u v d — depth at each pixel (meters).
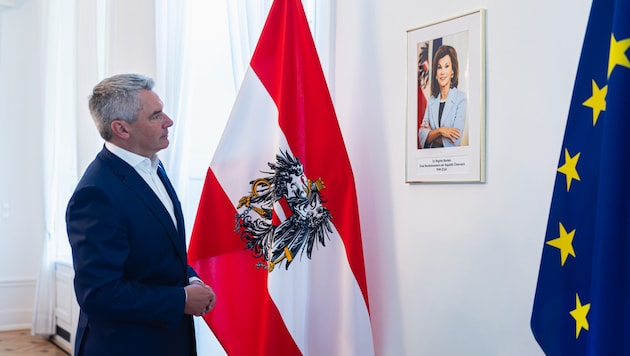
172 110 2.82
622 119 1.37
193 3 3.02
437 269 2.17
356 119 2.55
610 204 1.37
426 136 2.21
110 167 1.83
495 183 1.97
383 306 2.40
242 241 2.26
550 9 1.81
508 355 1.92
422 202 2.24
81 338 1.84
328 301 2.26
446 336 2.14
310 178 2.24
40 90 5.01
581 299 1.52
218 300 2.22
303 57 2.28
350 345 2.22
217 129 3.01
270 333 2.13
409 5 2.31
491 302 1.98
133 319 1.74
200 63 3.03
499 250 1.96
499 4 1.96
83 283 1.68
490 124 1.99
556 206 1.58
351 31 2.58
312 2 2.80
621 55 1.37
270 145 2.28
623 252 1.37
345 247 2.26
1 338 4.82
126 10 2.86
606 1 1.51
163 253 1.86
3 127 5.14
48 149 4.70
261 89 2.30
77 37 3.83
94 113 1.86
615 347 1.37
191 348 1.99
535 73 1.85
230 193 2.26
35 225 5.24
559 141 1.79
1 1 5.05
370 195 2.48
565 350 1.54
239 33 2.72
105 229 1.72
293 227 2.19
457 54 2.09
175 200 2.05
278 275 2.15
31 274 5.22
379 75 2.45
